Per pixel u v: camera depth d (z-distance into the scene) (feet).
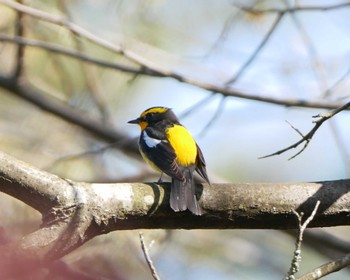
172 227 24.61
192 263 44.75
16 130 43.16
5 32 43.37
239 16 39.58
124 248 37.19
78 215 23.38
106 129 46.19
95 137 46.50
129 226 24.22
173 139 30.71
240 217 24.41
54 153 42.91
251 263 46.62
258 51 36.55
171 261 44.24
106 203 23.70
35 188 23.38
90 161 43.01
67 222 23.29
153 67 37.47
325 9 34.37
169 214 24.26
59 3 42.55
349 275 48.03
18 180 23.35
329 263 22.76
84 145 46.06
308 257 48.57
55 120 45.93
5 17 42.93
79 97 47.52
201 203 24.21
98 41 37.01
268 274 47.03
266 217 24.45
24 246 22.70
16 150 42.34
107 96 47.65
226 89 37.29
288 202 24.39
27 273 22.54
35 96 45.60
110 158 46.93
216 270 45.93
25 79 45.52
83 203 23.47
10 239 24.99
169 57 42.19
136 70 37.78
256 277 46.93
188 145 30.37
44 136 44.29
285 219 24.52
